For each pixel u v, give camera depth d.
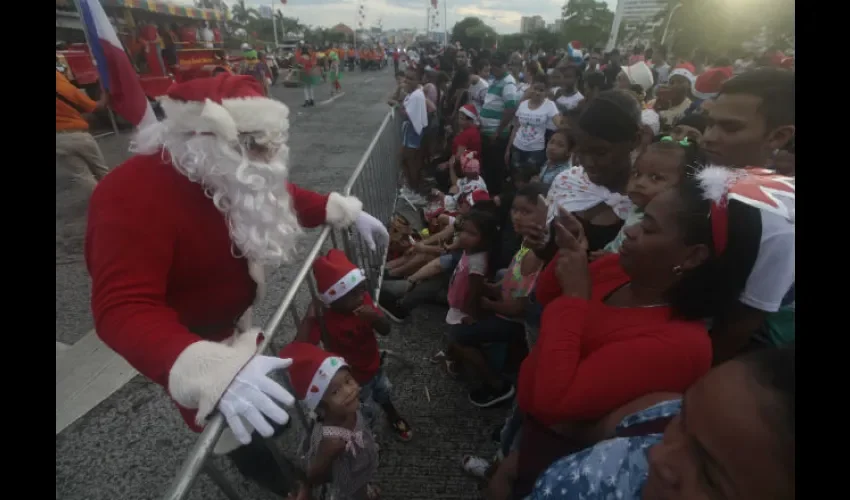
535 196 2.11
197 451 1.02
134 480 2.13
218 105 1.27
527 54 17.61
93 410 2.49
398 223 3.97
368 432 1.89
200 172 1.29
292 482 1.65
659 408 0.96
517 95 6.02
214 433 1.05
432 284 3.46
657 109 4.26
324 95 17.19
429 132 7.59
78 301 3.43
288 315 3.27
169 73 9.93
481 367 2.55
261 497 2.09
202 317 1.54
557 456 1.26
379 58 38.28
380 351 2.74
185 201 1.33
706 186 1.14
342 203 2.24
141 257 1.23
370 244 2.31
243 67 14.74
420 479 2.22
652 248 1.10
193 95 1.30
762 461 0.56
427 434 2.46
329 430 1.67
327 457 1.65
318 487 1.82
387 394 2.38
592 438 1.15
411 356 3.06
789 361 0.60
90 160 4.59
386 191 4.89
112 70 1.37
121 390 2.62
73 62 8.12
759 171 1.30
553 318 1.22
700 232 1.07
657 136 2.26
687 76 4.19
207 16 13.40
